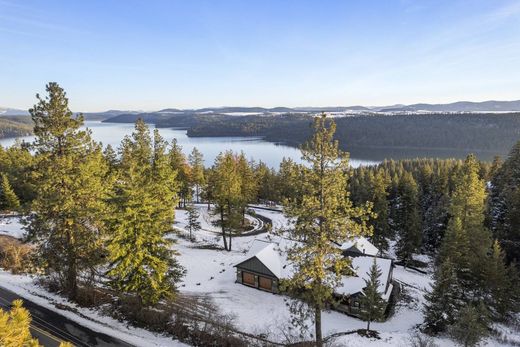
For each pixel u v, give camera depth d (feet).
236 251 161.58
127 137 145.38
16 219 174.29
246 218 228.84
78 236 82.33
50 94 81.05
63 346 31.96
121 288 76.23
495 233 158.51
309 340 81.51
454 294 98.53
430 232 191.42
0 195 201.05
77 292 88.74
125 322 79.36
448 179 233.55
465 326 86.22
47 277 98.58
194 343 72.49
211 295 109.29
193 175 240.12
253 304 106.32
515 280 120.16
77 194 82.69
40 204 80.43
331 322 98.94
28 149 81.66
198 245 164.35
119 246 73.26
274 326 89.66
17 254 114.11
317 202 59.82
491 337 96.32
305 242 61.93
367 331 88.17
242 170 211.61
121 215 72.08
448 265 98.37
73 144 84.48
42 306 83.66
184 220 204.44
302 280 61.41
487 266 114.32
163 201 83.46
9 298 86.74
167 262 79.56
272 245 131.95
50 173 79.71
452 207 149.59
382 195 182.70
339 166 60.23
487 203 173.88
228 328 78.43
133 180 75.36
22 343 31.50
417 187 225.97
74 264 84.43
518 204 148.97
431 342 81.00
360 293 106.73
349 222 59.93
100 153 98.17
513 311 116.78
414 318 109.91
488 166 278.05
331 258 61.87
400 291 130.11
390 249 196.85
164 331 76.38
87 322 77.61
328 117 60.49
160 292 77.66
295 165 64.28
